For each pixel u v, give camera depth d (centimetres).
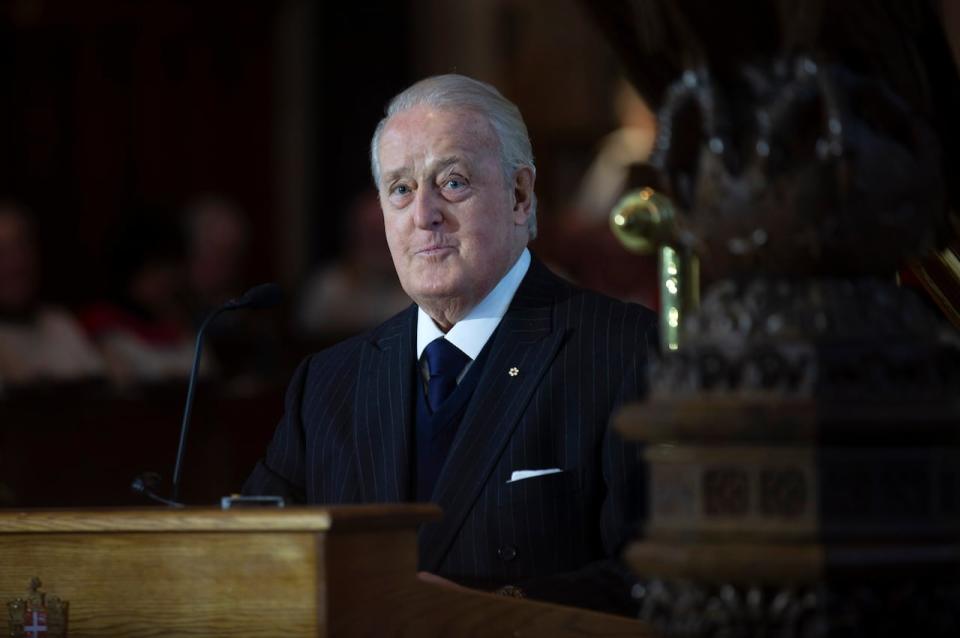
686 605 548
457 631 738
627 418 560
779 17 554
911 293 577
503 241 962
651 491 566
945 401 543
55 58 3700
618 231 821
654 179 2194
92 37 3716
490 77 3688
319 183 3900
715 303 564
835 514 533
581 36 3488
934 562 530
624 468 915
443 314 970
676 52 586
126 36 3741
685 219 584
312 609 691
